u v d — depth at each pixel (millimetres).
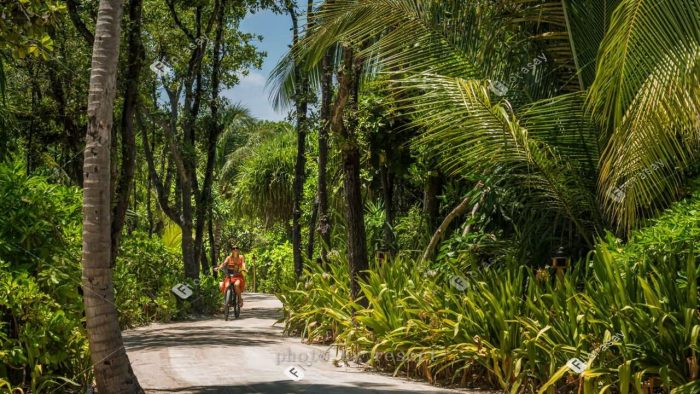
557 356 7949
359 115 15344
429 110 10594
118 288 18375
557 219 10867
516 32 11695
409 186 20703
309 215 24719
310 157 25062
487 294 9055
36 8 9047
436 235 13578
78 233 8812
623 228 10180
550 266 10383
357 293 12883
